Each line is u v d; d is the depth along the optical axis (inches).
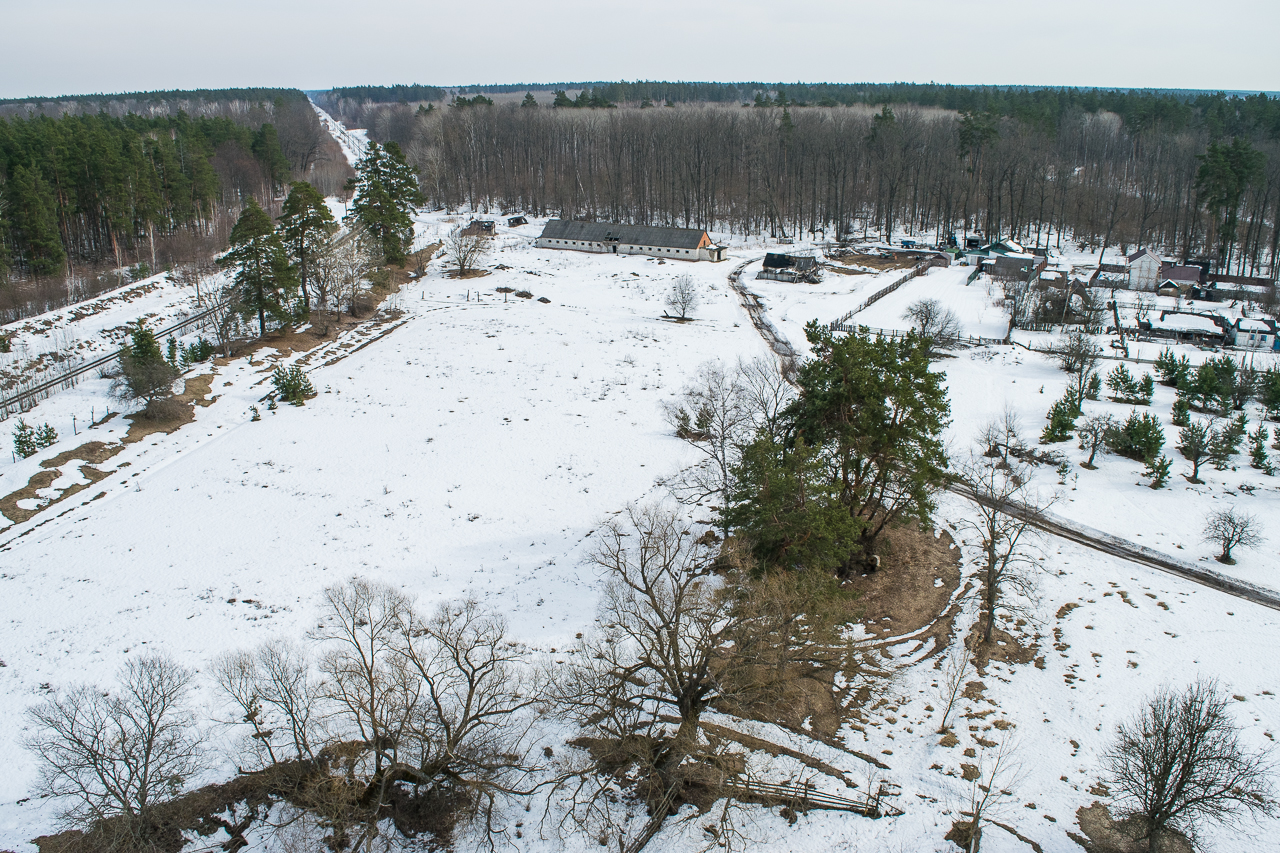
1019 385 2952.8
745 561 1499.8
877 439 1667.1
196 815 1173.7
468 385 2883.9
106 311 3442.4
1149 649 1565.0
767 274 4527.6
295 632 1553.9
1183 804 1101.7
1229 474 2257.6
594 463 2301.9
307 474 2234.3
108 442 2354.8
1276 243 4785.9
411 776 1219.9
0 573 1756.9
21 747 1268.5
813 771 1296.8
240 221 3043.8
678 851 1162.6
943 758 1323.8
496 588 1728.6
